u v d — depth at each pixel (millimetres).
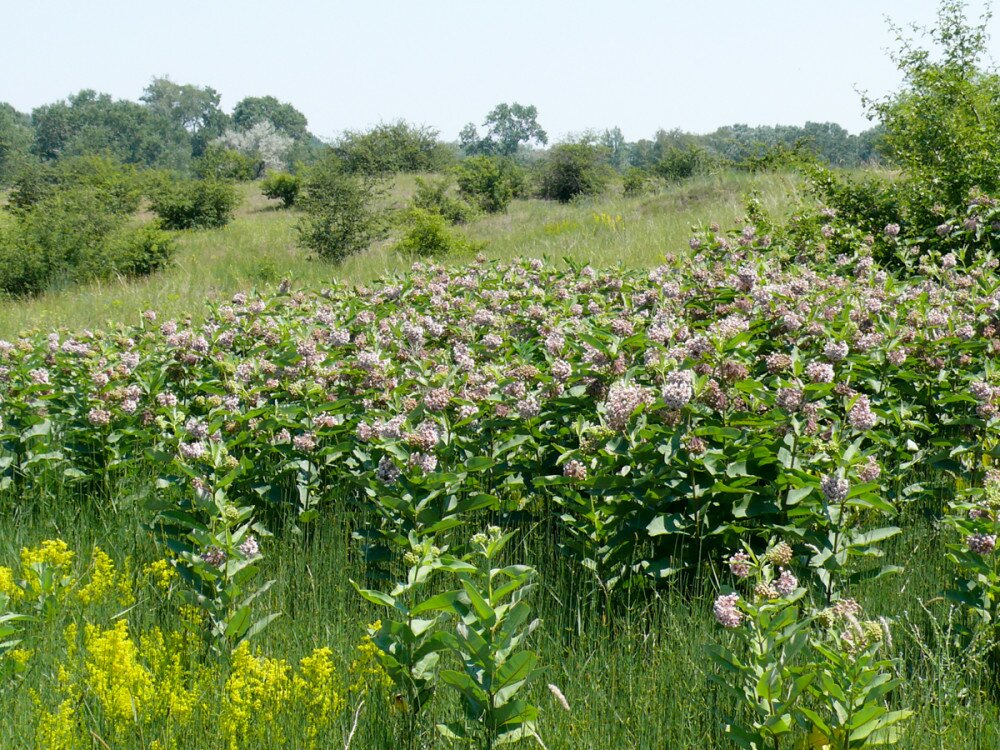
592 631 4586
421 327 7965
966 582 4207
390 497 4715
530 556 5332
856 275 9359
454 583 5055
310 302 10781
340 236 27031
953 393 6027
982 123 11836
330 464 6043
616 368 5672
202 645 4555
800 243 11227
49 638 4754
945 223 10508
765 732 3453
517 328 8180
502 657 3516
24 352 8828
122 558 5770
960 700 3938
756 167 29047
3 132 126000
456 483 4977
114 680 3971
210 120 190625
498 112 192000
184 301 18016
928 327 6555
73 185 40812
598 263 16078
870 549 4590
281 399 6824
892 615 4484
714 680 3664
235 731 3865
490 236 28438
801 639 3350
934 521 5297
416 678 3793
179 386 7691
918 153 12133
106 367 7430
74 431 6699
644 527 4754
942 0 12789
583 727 3939
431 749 3842
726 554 4895
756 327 6578
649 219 22812
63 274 25109
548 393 5922
